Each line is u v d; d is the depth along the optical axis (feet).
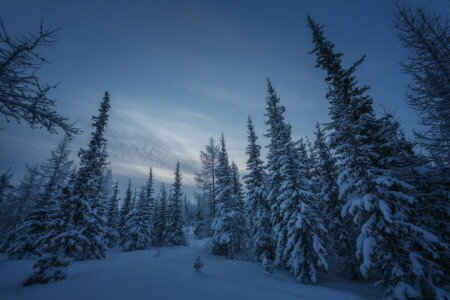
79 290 31.17
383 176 40.29
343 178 44.27
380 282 40.27
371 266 36.63
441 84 37.96
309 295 40.24
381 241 39.14
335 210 71.87
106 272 42.55
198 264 44.39
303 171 67.15
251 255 90.53
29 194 107.86
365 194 41.24
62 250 46.42
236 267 65.10
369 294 50.55
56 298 27.99
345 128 44.55
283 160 66.74
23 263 60.80
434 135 39.68
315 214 61.21
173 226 133.69
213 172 126.62
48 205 79.87
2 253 91.25
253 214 87.86
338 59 50.34
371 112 47.85
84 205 57.41
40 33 18.31
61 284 35.01
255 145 90.58
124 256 97.76
